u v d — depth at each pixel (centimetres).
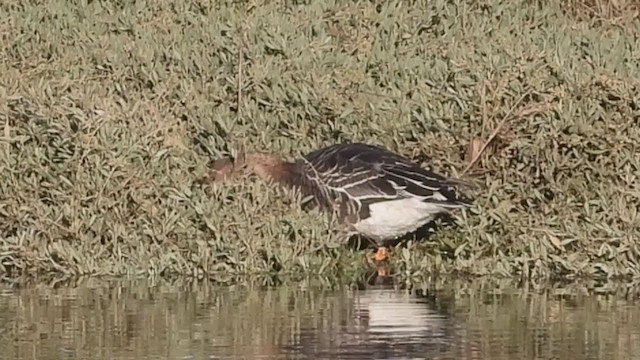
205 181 1445
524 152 1461
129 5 1791
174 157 1456
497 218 1405
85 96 1510
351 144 1445
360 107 1530
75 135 1445
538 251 1370
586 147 1462
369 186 1398
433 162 1473
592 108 1488
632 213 1391
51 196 1413
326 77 1581
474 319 1168
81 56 1641
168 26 1734
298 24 1716
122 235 1375
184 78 1602
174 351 1055
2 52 1650
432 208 1390
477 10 1792
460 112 1508
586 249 1377
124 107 1510
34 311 1195
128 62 1627
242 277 1351
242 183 1413
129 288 1301
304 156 1451
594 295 1277
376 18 1745
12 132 1456
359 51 1677
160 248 1363
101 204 1396
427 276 1372
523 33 1711
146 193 1406
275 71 1588
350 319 1166
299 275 1359
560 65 1555
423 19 1752
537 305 1228
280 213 1399
